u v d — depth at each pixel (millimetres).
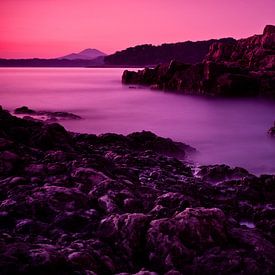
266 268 6090
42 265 5051
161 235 6828
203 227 6941
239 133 34906
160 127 39062
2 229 7738
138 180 13234
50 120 41375
